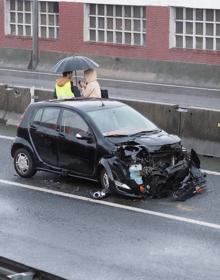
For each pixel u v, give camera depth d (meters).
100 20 39.44
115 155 14.89
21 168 16.81
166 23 36.41
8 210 14.43
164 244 12.23
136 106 19.94
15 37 42.50
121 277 10.82
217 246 12.10
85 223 13.48
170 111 19.25
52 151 16.11
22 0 42.34
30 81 33.84
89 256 11.75
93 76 18.78
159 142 14.83
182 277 10.77
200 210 14.08
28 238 12.73
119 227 13.19
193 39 35.91
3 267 9.33
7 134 21.80
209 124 18.55
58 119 16.08
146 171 14.70
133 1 37.44
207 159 18.28
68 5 40.28
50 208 14.49
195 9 35.53
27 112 16.77
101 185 15.36
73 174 15.77
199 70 32.69
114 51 38.53
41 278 8.91
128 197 14.97
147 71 34.56
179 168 14.96
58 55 38.31
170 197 14.97
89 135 15.40
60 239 12.63
